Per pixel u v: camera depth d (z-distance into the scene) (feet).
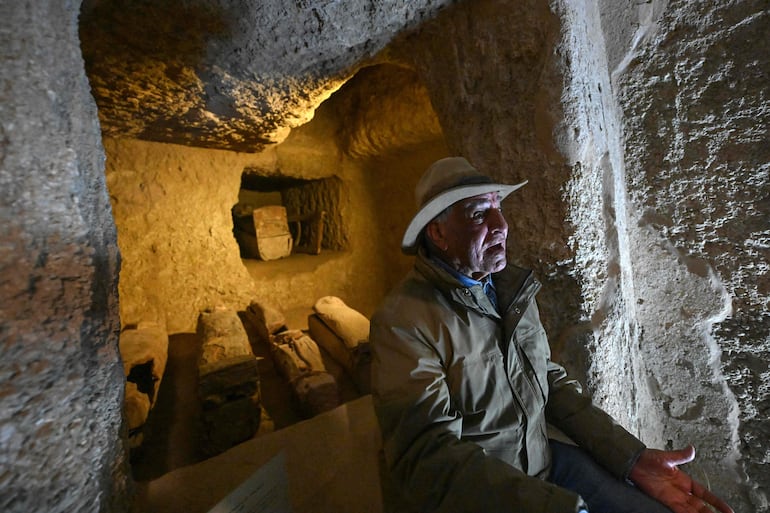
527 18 4.07
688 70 4.52
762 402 4.63
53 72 1.57
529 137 4.30
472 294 2.69
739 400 4.77
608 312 4.41
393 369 2.46
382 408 2.43
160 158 8.47
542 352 3.05
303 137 11.36
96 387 1.68
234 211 15.16
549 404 3.35
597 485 2.94
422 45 5.11
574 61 3.93
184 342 8.24
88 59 4.48
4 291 1.34
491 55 4.45
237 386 4.93
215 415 4.80
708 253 4.70
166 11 3.67
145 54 4.45
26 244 1.42
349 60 5.21
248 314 9.48
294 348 6.97
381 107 9.97
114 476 1.82
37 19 1.52
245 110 6.41
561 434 3.34
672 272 4.97
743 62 4.20
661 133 4.78
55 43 1.61
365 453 4.00
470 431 2.57
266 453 3.88
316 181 14.19
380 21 4.50
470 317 2.66
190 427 5.41
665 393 5.24
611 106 4.92
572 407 3.24
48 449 1.42
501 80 4.44
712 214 4.61
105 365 1.76
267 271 11.82
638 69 4.82
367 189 12.96
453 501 2.06
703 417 5.02
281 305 11.38
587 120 4.07
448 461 2.11
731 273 4.59
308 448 4.00
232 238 9.72
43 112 1.50
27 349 1.38
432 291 2.71
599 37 4.78
